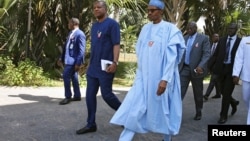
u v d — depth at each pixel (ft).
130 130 13.48
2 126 18.10
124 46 60.13
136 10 37.81
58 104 23.89
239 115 22.68
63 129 17.83
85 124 18.88
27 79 31.89
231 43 19.66
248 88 16.53
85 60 34.04
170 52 13.20
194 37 19.98
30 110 21.86
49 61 36.83
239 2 45.65
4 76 31.65
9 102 24.12
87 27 34.53
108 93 16.63
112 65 16.42
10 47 35.96
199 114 20.86
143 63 13.60
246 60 16.42
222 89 20.20
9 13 33.78
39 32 35.91
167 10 32.12
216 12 43.60
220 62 19.80
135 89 13.70
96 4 16.62
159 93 13.06
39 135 16.74
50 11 35.91
